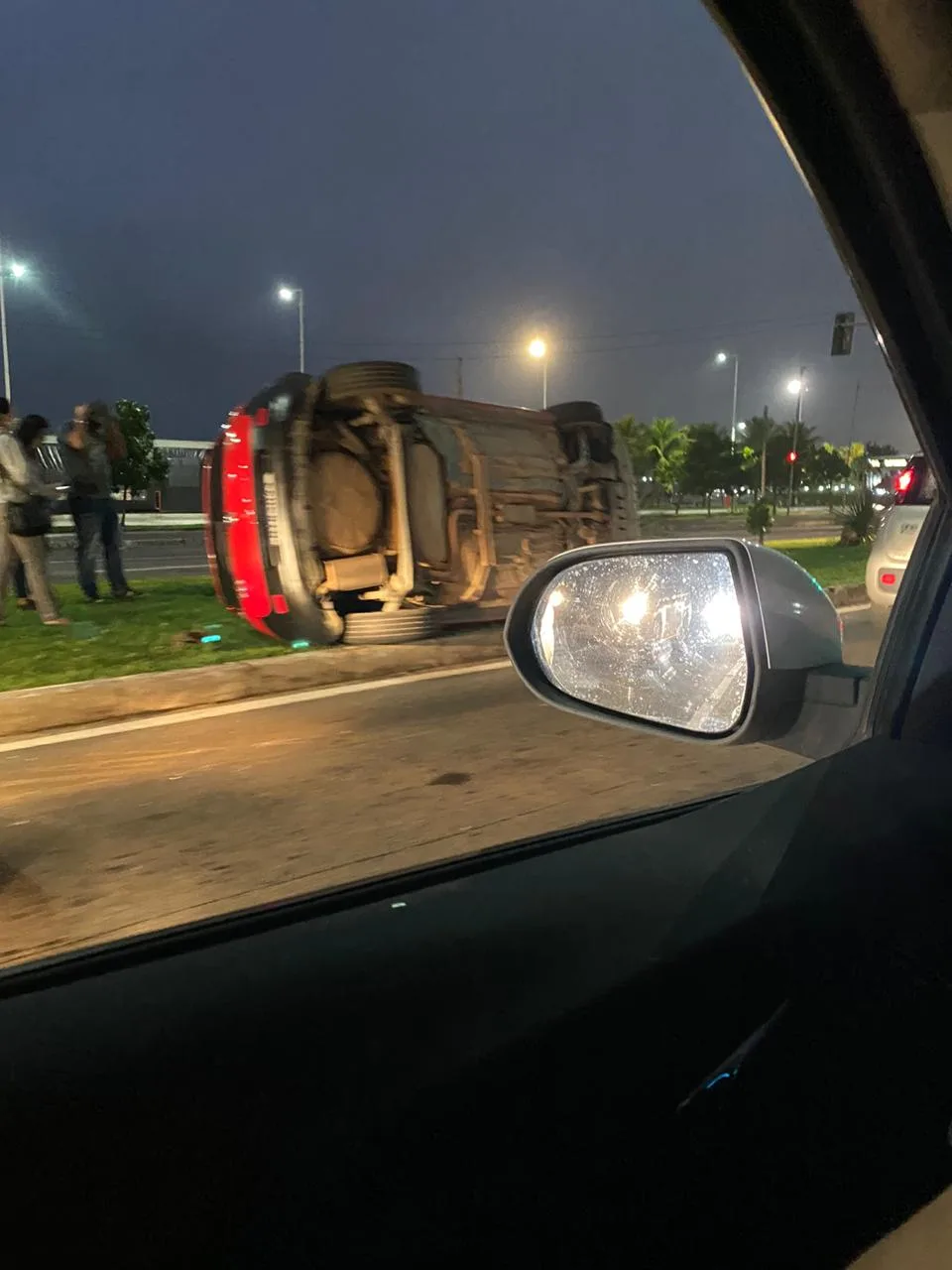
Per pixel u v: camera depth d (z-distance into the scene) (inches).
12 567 406.0
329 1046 35.6
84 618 434.6
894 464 1097.4
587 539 462.3
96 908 150.9
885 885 44.2
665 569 67.9
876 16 44.5
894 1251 31.9
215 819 191.2
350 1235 28.6
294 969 40.8
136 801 202.5
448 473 389.1
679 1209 30.7
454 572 396.2
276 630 358.9
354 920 45.7
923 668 57.8
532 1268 28.4
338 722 269.4
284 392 344.2
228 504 346.6
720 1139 32.8
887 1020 37.7
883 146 48.8
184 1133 31.6
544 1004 38.0
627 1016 37.4
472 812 194.4
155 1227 28.6
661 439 2997.0
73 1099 32.8
